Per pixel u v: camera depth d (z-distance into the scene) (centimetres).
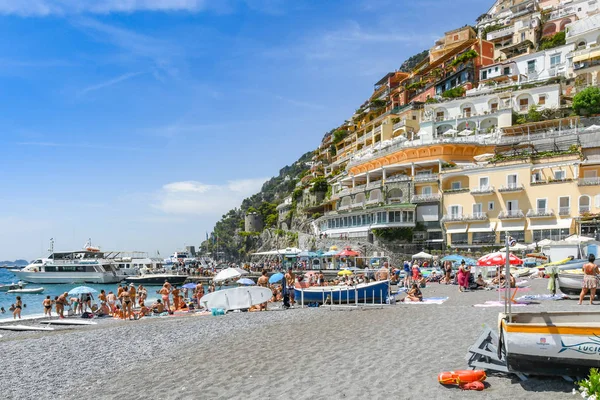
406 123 9362
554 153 5834
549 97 7612
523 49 9575
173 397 1070
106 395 1143
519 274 4006
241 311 2867
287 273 3322
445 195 6744
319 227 9606
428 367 1129
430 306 2370
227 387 1112
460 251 6047
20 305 3303
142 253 9288
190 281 7294
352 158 10556
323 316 2266
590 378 830
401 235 6925
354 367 1191
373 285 2791
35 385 1286
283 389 1053
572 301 2242
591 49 7288
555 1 11012
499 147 6925
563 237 5422
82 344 1888
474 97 8388
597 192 5394
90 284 7375
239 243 15112
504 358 992
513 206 6016
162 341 1859
